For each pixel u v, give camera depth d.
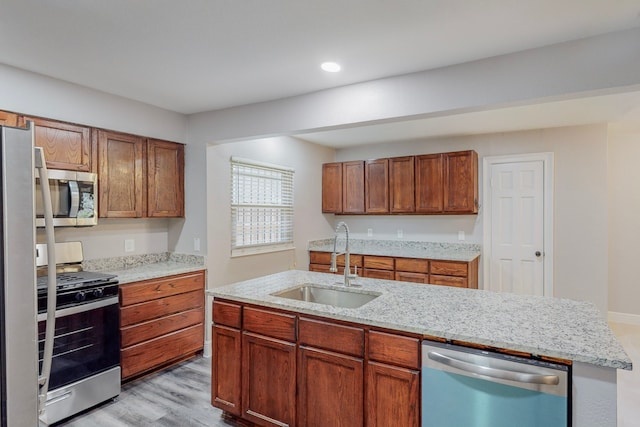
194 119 3.64
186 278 3.38
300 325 2.04
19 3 1.69
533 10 1.75
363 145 5.37
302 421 2.03
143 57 2.32
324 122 2.91
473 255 4.41
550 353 1.41
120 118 3.11
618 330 4.29
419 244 5.04
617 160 4.64
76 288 2.48
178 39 2.08
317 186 5.28
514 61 2.22
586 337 1.54
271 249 4.40
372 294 2.40
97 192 2.95
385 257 4.51
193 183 3.65
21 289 0.97
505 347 1.49
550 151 4.27
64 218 2.67
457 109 2.41
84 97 2.86
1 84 2.41
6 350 0.93
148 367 3.03
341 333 1.90
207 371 3.21
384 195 4.90
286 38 2.06
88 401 2.53
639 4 1.69
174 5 1.72
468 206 4.38
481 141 4.62
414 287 2.50
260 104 3.24
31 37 2.05
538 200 4.34
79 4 1.71
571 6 1.71
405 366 1.72
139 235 3.58
